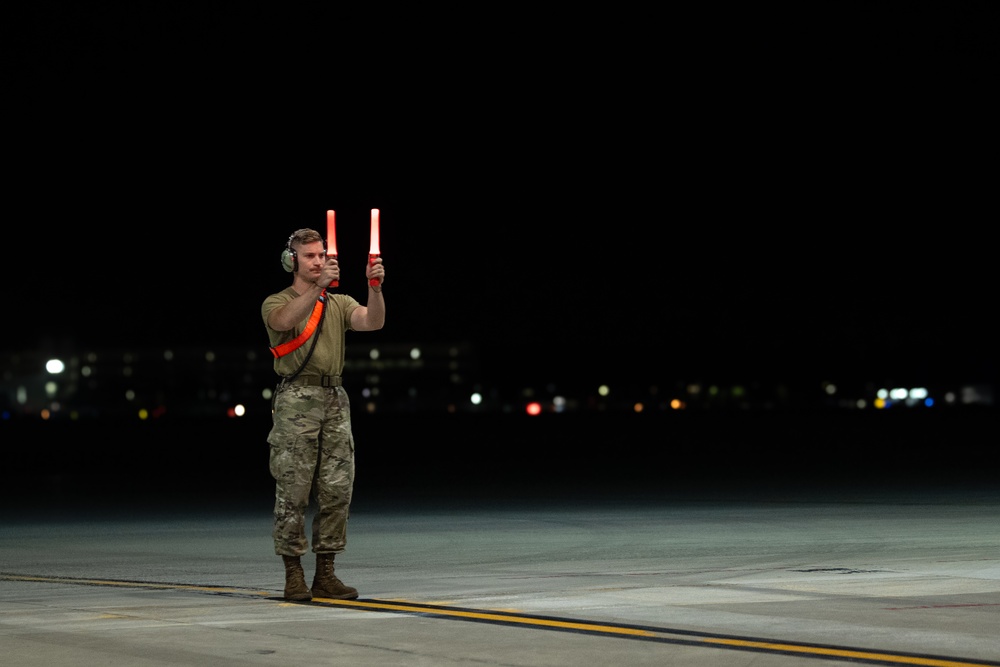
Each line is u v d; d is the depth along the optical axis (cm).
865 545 1272
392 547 1329
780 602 849
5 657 673
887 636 714
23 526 1702
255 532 1560
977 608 818
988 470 2639
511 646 691
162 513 1903
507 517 1708
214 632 743
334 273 866
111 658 668
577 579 1003
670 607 829
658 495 2075
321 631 743
